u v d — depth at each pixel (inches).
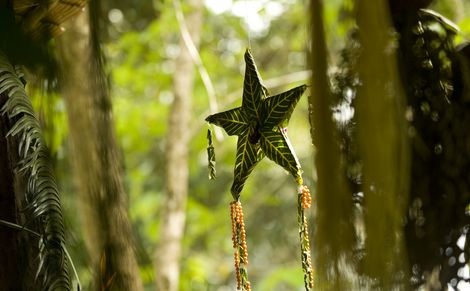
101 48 177.5
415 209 164.2
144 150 549.3
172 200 446.0
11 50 153.0
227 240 584.7
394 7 168.6
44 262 157.6
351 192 135.3
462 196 165.6
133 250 169.3
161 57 541.6
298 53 587.5
